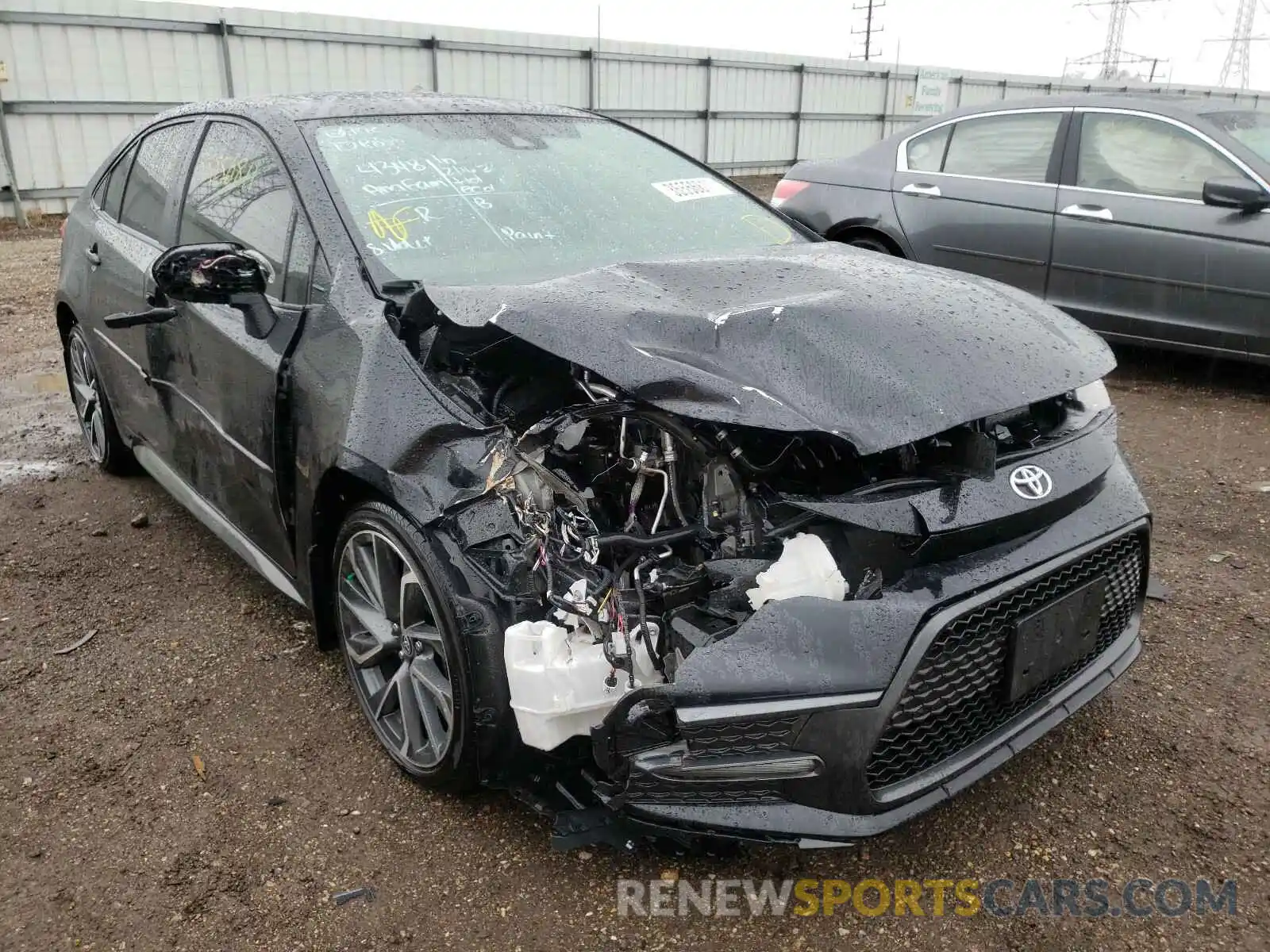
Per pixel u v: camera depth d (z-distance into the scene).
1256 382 6.12
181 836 2.51
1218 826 2.50
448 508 2.34
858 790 2.10
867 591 2.13
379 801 2.63
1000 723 2.35
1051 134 6.14
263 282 2.88
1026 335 2.59
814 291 2.62
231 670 3.24
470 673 2.30
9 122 13.90
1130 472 2.70
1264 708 2.97
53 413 5.92
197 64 15.51
